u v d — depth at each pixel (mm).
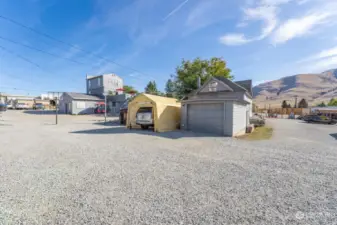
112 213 2109
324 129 12523
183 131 10359
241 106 10258
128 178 3205
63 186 2844
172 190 2740
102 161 4250
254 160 4480
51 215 2051
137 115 10969
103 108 27594
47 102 41156
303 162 4328
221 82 17172
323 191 2771
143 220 1977
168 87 30594
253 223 1947
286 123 18250
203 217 2049
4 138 7215
